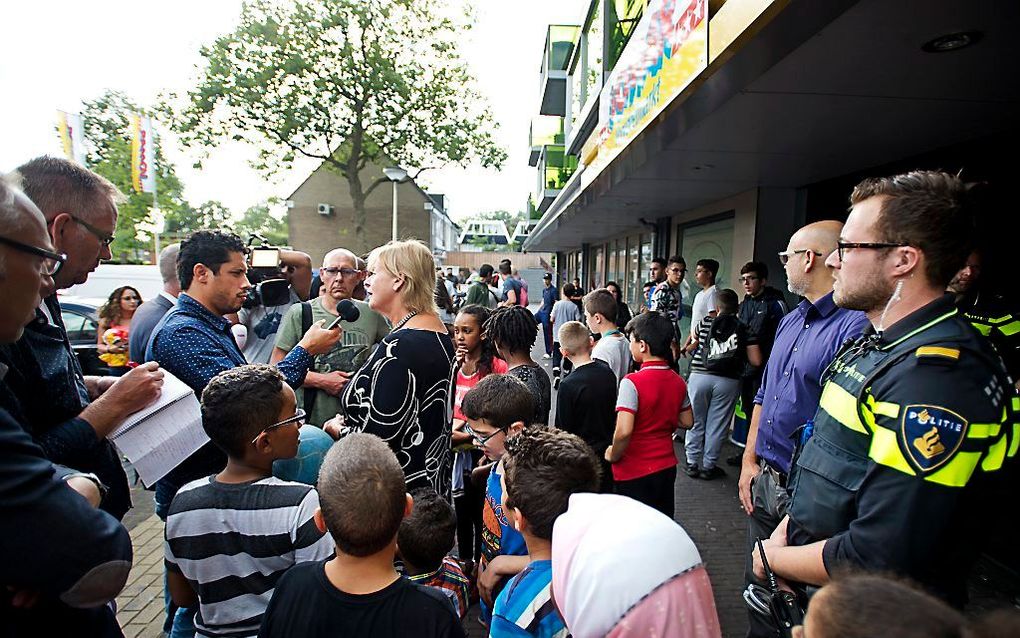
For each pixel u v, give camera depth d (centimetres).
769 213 628
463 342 342
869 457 121
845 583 77
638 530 96
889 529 112
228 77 2253
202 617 150
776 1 201
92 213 162
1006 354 251
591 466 151
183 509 150
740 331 464
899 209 127
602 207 865
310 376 286
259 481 155
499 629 142
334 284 312
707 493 450
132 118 1964
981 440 108
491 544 214
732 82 284
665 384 274
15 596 91
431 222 3959
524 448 154
